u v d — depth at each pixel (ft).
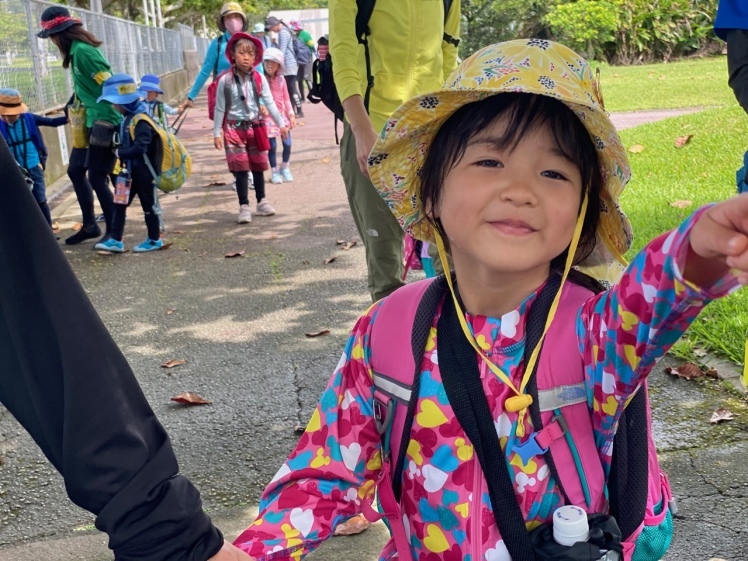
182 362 7.89
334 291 10.02
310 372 7.54
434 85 6.38
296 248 12.23
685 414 6.11
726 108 19.75
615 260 2.78
